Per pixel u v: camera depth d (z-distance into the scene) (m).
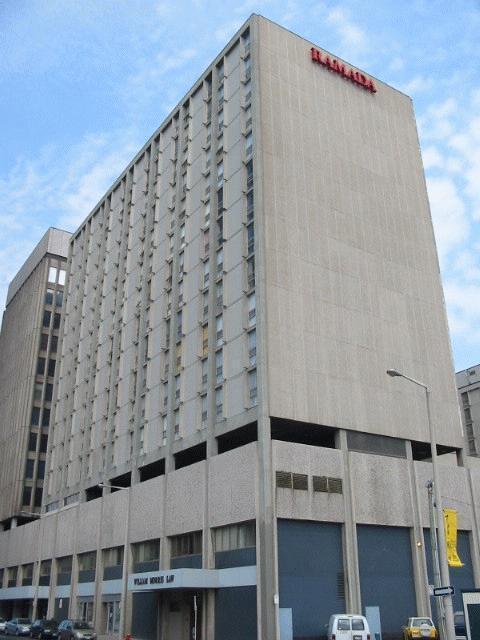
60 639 44.62
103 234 73.94
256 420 38.84
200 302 48.88
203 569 37.50
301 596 35.06
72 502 64.44
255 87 48.06
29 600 68.44
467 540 44.12
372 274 48.50
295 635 34.00
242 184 46.97
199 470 41.91
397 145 56.09
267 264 42.69
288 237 44.59
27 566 70.12
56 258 99.19
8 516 83.12
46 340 94.31
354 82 55.28
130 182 70.00
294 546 35.94
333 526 38.09
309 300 43.78
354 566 37.25
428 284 52.12
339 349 43.88
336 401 42.06
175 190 58.66
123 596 46.94
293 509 36.28
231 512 37.75
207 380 45.12
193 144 56.81
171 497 44.41
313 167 48.50
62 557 60.88
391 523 40.12
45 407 90.75
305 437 43.81
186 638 39.62
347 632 29.31
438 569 29.98
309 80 51.81
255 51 49.47
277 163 46.38
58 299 97.25
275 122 47.75
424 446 46.69
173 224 57.59
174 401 49.25
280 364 40.47
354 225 49.09
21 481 84.88
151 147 66.12
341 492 38.88
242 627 34.78
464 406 92.38
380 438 43.50
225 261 46.53
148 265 60.38
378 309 47.59
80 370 71.88
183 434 46.78
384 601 38.00
